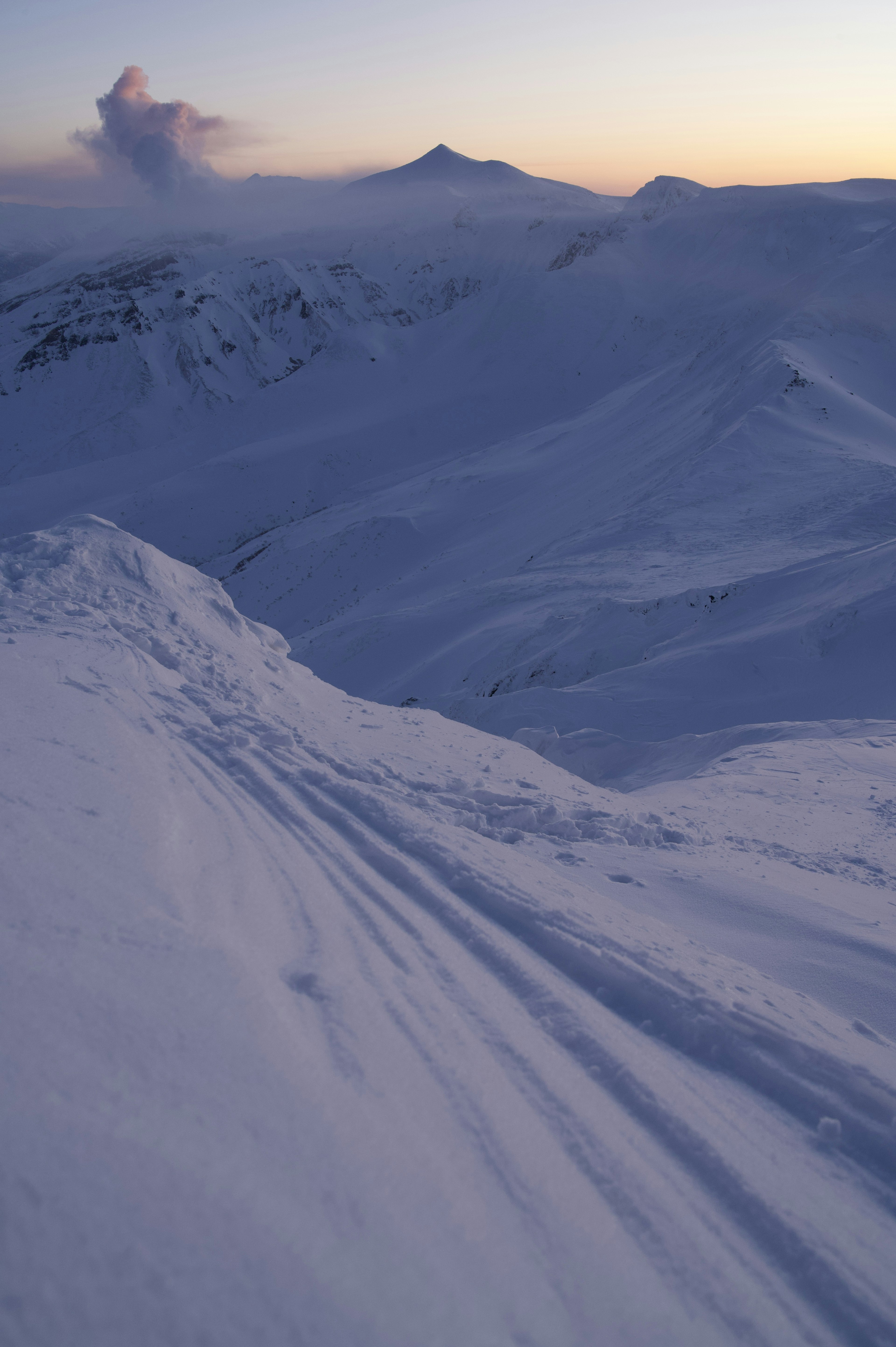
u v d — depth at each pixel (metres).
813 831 7.80
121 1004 1.90
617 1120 2.27
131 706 5.11
